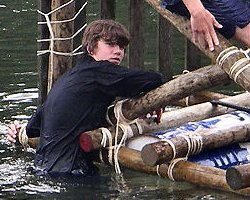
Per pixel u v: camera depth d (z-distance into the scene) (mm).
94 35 13453
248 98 14844
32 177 13062
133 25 17031
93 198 12023
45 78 15648
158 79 13211
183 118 13992
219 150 12922
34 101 18500
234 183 11352
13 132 14727
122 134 13281
